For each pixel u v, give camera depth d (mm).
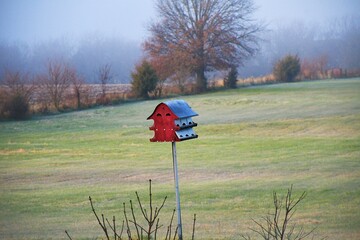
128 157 55094
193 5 125188
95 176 46000
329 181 39875
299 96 101312
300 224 28500
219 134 68062
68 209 34594
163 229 28031
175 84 118125
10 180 44844
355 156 49969
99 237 25656
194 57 121375
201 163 50344
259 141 61406
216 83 128375
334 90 108062
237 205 33812
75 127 77250
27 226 29938
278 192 37000
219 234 26281
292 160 49438
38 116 89938
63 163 52438
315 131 66375
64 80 96562
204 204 34438
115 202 36375
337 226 27859
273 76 137875
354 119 72688
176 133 19172
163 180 43469
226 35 124812
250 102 97000
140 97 108562
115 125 78188
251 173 44656
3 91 89000
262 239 24781
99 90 115312
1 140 67062
